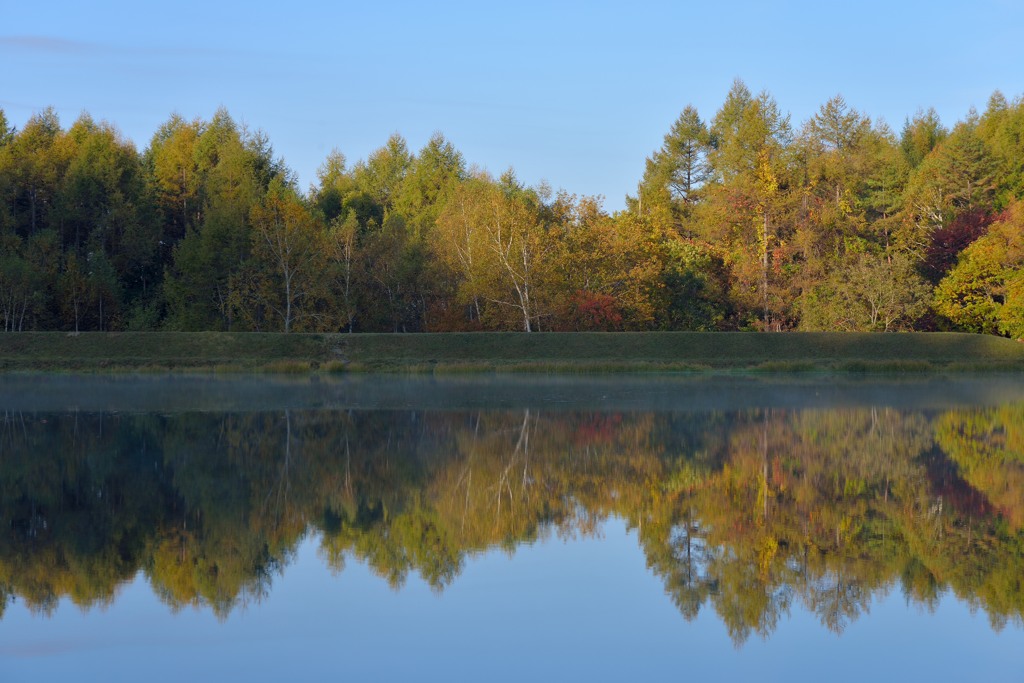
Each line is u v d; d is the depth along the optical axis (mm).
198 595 15961
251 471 25797
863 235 83250
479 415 37000
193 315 69562
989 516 20812
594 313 67438
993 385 49719
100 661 13383
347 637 14219
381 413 37656
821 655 13633
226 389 46969
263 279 68938
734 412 37844
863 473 25375
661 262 73438
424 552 18312
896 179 88562
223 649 13766
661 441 30500
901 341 63250
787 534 19484
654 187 103688
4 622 14773
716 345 61688
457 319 71125
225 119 94375
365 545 18781
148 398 42938
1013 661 13398
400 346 60500
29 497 22688
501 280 68562
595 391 46219
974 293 70750
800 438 31062
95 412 37781
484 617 15031
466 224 72688
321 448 29344
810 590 16250
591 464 26703
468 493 23094
